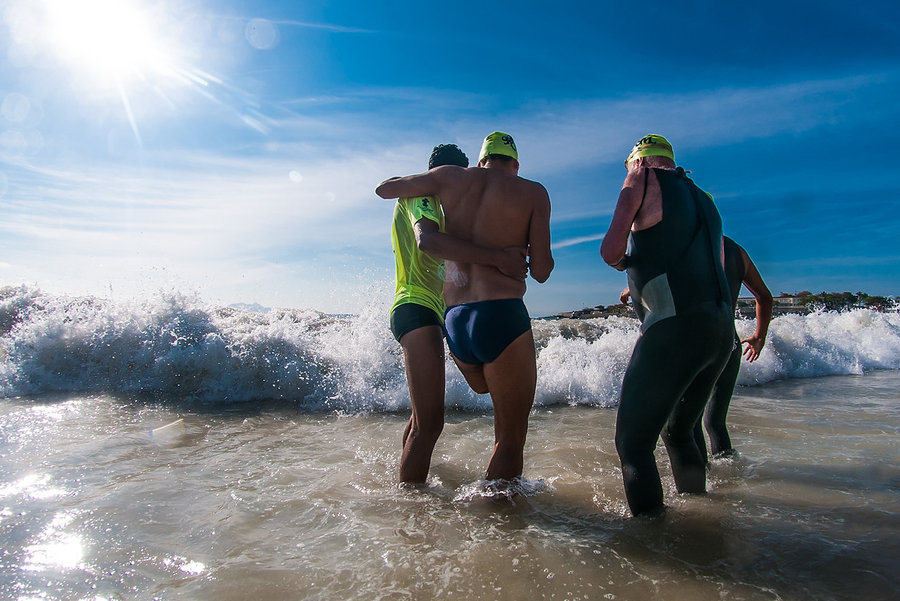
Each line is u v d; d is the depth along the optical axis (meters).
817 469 3.16
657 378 2.41
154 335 6.28
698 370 2.42
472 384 3.03
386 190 2.84
